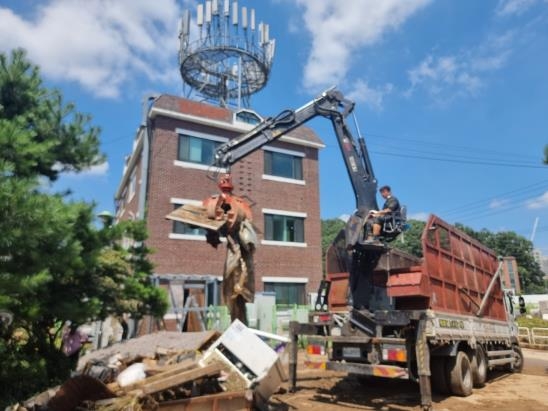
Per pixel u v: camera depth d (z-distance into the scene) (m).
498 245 65.25
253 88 25.02
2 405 6.56
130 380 6.45
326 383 9.71
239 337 6.63
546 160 10.36
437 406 7.78
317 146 23.05
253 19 23.59
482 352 9.91
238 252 6.67
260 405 6.52
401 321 7.62
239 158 9.20
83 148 9.25
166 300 9.66
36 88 8.92
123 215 24.25
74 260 6.71
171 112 18.78
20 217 5.74
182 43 22.67
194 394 6.10
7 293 5.95
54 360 8.48
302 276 21.16
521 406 7.80
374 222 8.62
